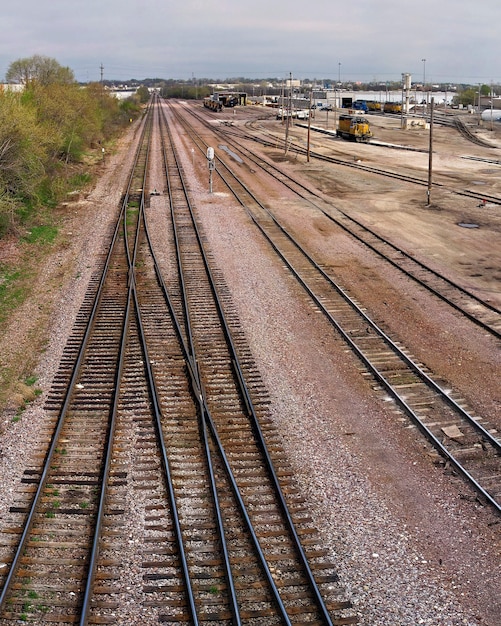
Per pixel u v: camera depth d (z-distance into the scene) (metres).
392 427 12.96
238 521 10.16
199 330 17.81
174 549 9.55
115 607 8.49
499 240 27.66
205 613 8.42
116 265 23.83
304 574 9.05
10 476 11.30
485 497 10.69
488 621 8.30
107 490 10.91
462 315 18.92
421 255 25.30
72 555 9.47
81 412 13.55
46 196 36.59
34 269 23.91
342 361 15.95
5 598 8.62
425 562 9.30
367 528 10.00
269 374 15.23
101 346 16.80
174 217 31.27
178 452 12.06
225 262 24.11
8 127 30.45
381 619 8.30
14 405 13.81
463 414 13.34
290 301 20.03
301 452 12.07
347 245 26.78
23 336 17.67
